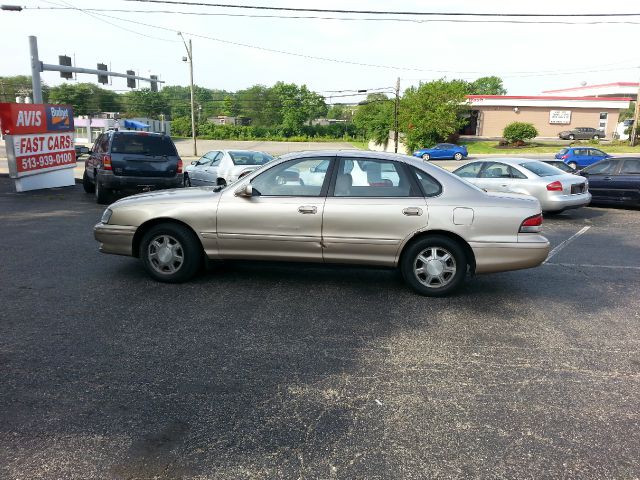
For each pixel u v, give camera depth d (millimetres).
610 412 3408
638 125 50156
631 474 2775
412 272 5680
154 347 4270
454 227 5492
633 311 5496
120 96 121500
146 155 12305
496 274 6930
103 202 12984
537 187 11734
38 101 23172
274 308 5281
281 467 2777
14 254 7375
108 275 6328
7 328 4590
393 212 5527
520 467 2820
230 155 14102
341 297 5688
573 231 10688
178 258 5984
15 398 3414
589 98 55312
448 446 2996
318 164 5793
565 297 5953
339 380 3773
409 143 49281
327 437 3062
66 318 4863
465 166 13188
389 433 3117
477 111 56438
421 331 4762
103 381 3676
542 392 3656
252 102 119500
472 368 4016
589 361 4191
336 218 5582
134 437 3016
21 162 14969
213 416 3260
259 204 5715
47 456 2820
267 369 3926
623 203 13969
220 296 5617
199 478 2680
